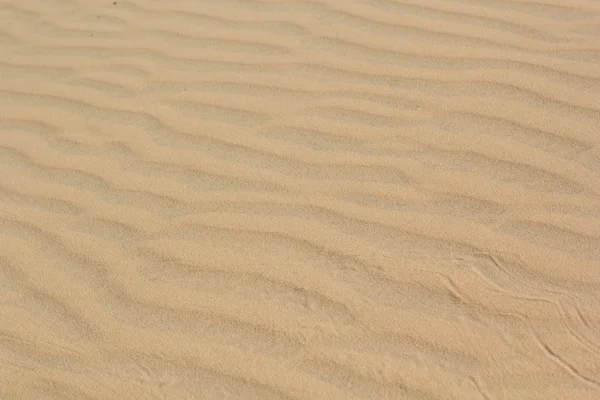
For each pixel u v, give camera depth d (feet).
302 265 6.93
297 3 12.44
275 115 9.36
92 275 7.11
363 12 11.80
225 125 9.28
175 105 9.90
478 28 10.88
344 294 6.56
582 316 6.09
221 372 6.00
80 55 11.88
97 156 9.02
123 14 13.14
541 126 8.46
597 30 10.50
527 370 5.72
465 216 7.27
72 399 5.94
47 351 6.37
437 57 10.24
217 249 7.24
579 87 9.14
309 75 10.21
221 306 6.60
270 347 6.16
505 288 6.43
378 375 5.81
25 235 7.75
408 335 6.11
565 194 7.40
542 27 10.72
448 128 8.64
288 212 7.62
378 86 9.71
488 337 6.02
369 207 7.54
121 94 10.44
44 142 9.48
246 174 8.29
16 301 6.90
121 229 7.68
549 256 6.69
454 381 5.70
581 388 5.54
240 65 10.75
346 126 8.93
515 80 9.45
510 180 7.68
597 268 6.50
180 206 7.91
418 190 7.70
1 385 6.11
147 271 7.07
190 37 11.86
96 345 6.37
